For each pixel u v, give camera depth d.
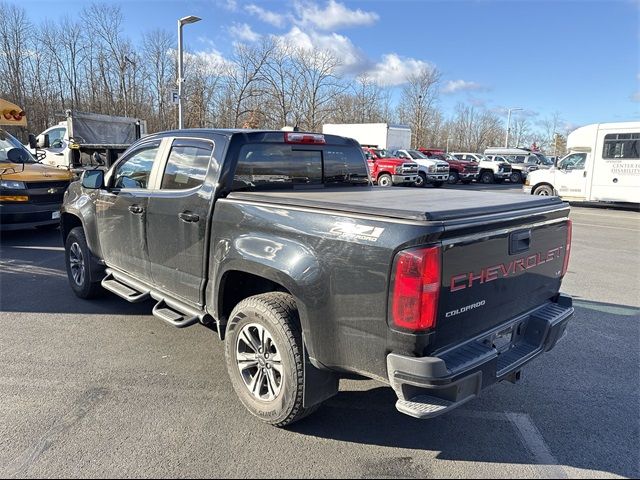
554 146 82.62
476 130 81.19
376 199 3.14
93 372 3.91
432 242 2.41
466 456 2.97
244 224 3.24
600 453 3.03
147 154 4.36
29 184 8.52
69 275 5.84
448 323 2.55
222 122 40.19
